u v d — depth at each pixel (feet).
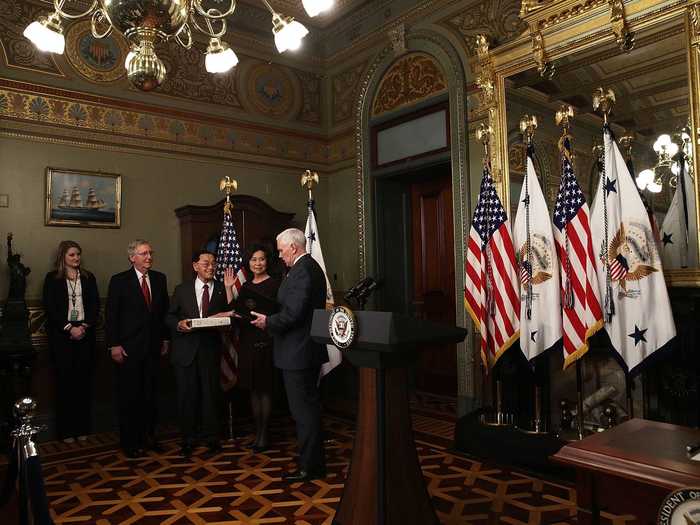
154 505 10.21
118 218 17.04
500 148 14.67
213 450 13.60
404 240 20.79
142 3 7.68
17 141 15.49
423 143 18.37
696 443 5.90
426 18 18.26
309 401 11.46
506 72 14.64
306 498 10.41
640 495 5.37
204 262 13.94
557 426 13.35
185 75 18.69
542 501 10.05
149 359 13.99
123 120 17.34
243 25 19.99
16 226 15.38
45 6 16.14
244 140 19.99
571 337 11.98
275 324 11.13
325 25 21.54
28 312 14.51
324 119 22.21
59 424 14.90
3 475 12.16
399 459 7.49
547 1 13.53
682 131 11.53
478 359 16.38
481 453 12.63
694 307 11.13
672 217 11.62
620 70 12.42
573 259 12.10
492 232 13.89
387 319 6.73
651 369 11.65
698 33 11.26
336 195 21.85
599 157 12.63
